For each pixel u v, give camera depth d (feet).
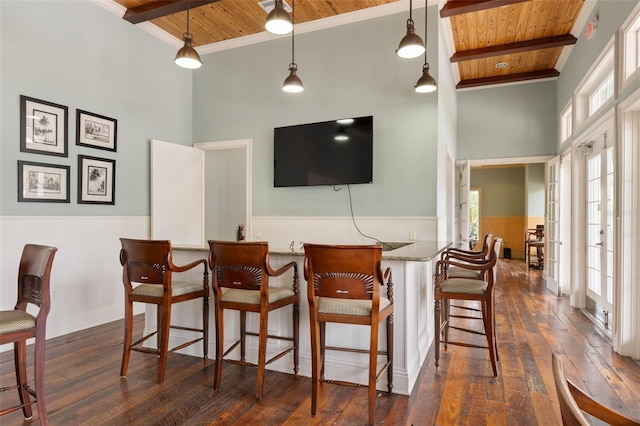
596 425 6.71
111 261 13.65
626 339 10.03
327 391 8.03
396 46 13.93
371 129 13.98
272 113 15.97
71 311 12.28
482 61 18.11
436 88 12.33
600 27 12.30
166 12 13.38
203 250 9.93
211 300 9.99
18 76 10.96
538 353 10.24
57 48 11.96
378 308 6.77
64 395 7.86
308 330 8.85
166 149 15.67
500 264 29.91
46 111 11.65
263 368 7.64
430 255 8.20
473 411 7.18
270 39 15.98
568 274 17.88
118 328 12.64
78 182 12.60
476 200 36.83
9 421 6.89
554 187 18.93
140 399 7.68
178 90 16.83
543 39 15.79
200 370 9.12
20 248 10.97
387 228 14.02
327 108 14.97
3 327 6.13
